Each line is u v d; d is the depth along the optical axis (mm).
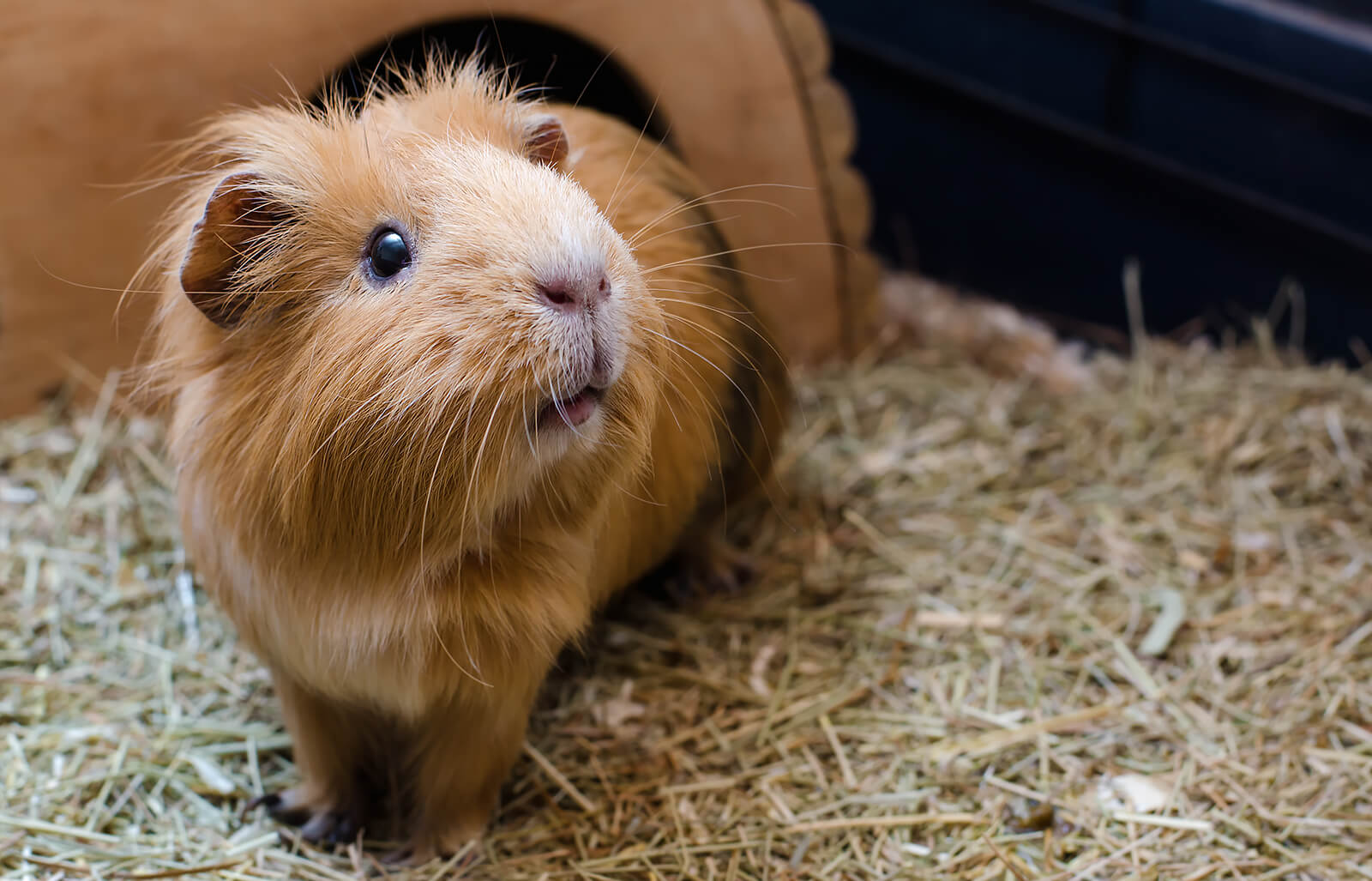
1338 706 437
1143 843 398
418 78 408
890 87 724
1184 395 611
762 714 445
